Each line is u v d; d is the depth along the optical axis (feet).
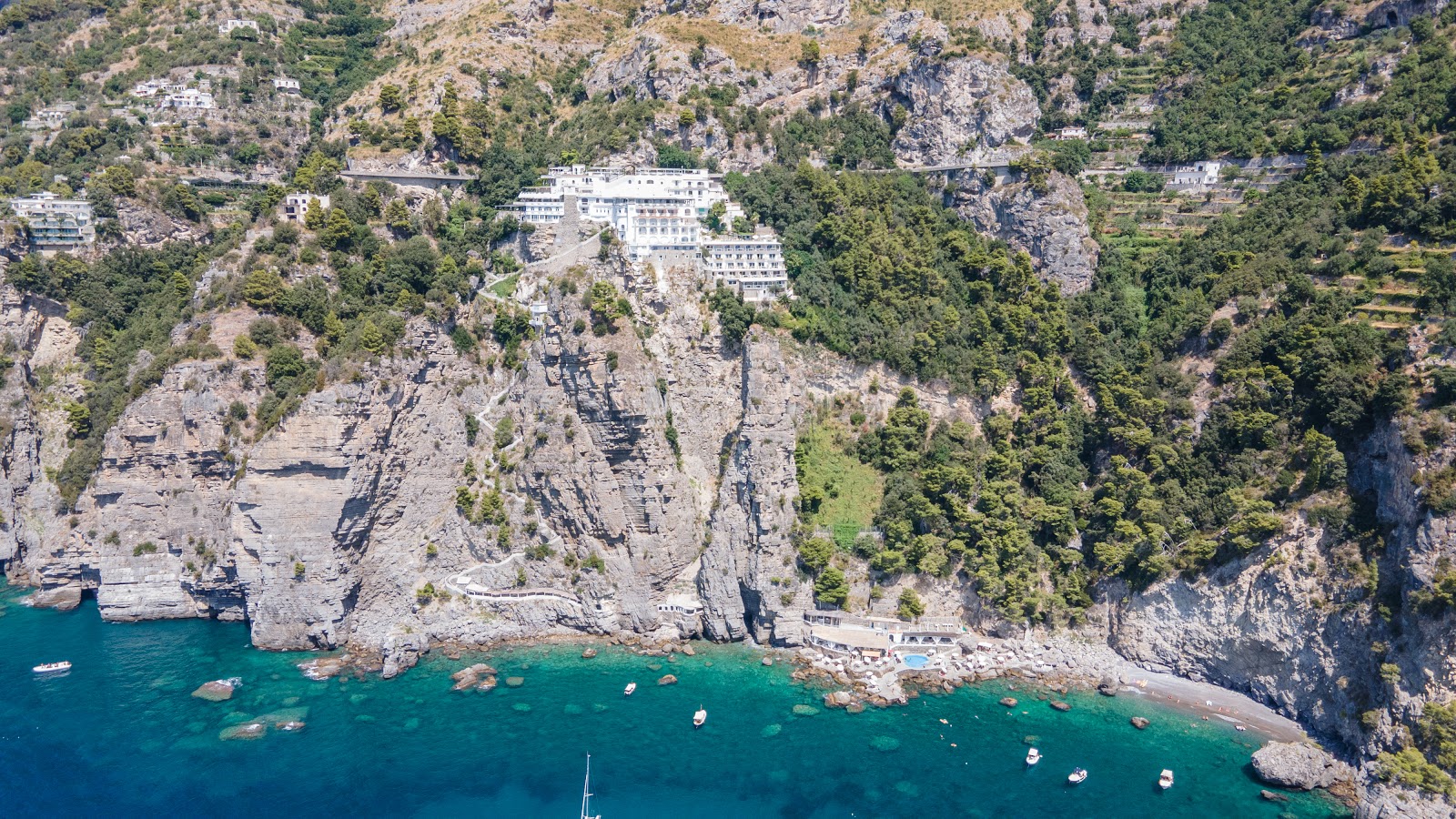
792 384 598.75
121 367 625.82
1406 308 514.68
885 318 627.05
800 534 556.10
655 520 565.53
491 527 577.02
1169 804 428.56
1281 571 486.38
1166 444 562.66
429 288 613.93
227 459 552.41
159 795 426.92
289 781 438.40
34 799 424.46
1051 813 422.82
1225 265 625.00
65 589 610.24
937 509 563.48
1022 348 631.97
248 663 533.96
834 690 513.86
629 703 502.38
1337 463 489.26
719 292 613.11
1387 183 572.92
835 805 427.33
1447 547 426.10
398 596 566.77
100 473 587.27
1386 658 437.99
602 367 560.61
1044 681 522.88
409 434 575.38
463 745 466.29
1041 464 582.35
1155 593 526.98
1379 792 414.00
